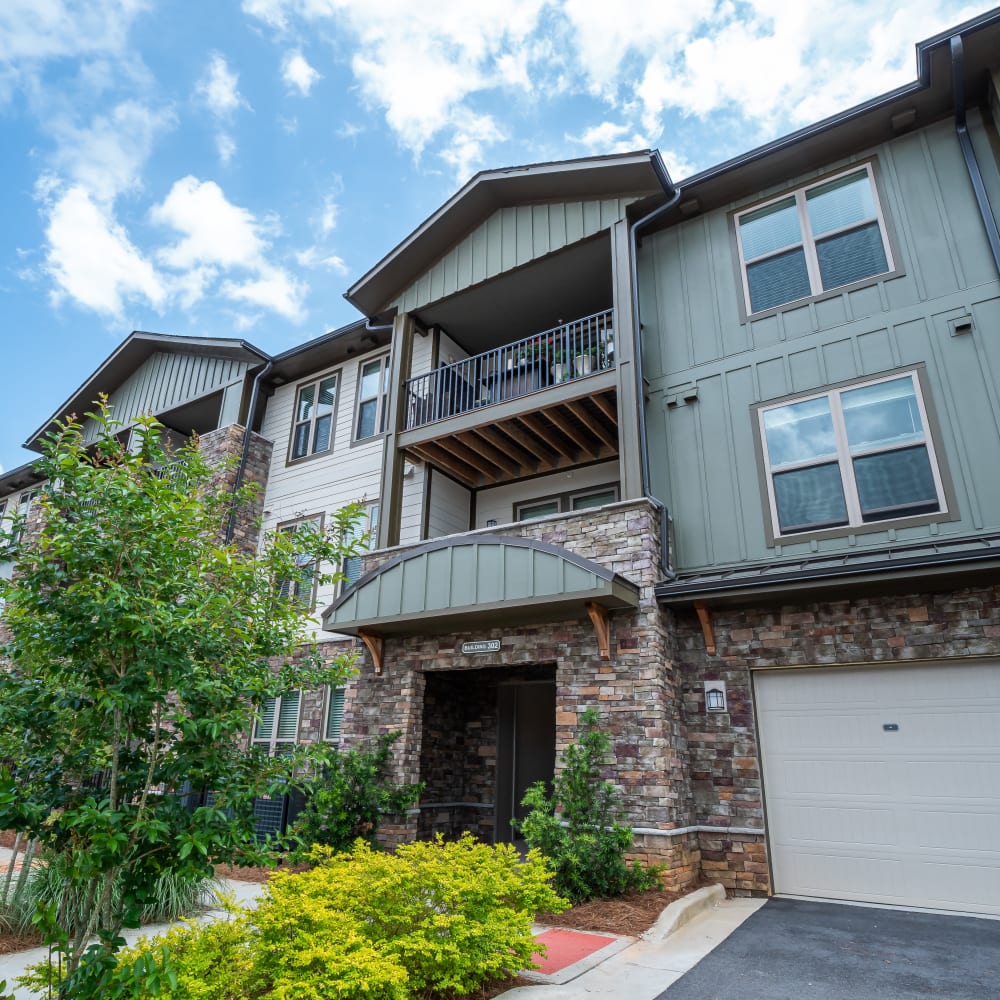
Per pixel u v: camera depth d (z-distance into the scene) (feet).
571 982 14.66
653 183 30.94
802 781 23.67
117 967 9.41
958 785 21.50
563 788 23.58
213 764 11.08
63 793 10.44
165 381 50.11
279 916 12.44
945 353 25.18
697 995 13.98
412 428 35.01
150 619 10.18
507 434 33.01
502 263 34.76
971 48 25.39
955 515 23.61
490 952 13.66
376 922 13.78
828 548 25.40
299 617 14.19
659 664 24.38
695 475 28.73
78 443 12.18
